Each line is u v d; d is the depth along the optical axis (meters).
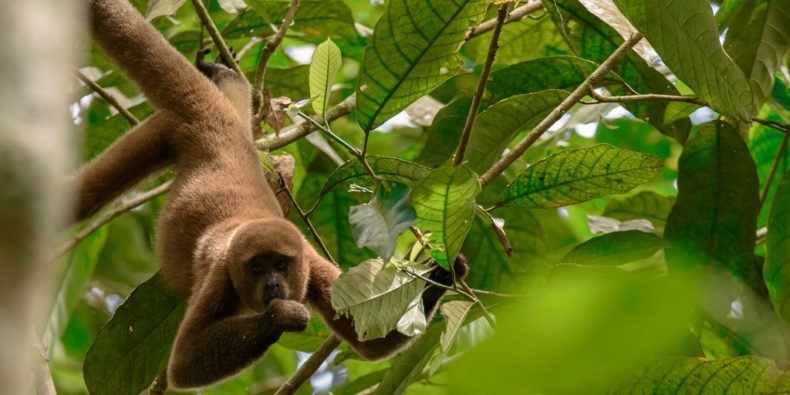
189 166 11.25
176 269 11.02
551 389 2.92
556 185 9.38
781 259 9.73
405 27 8.24
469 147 10.62
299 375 10.44
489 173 9.62
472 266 12.71
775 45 10.79
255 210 11.03
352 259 12.98
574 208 16.50
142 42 11.27
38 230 1.77
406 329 7.60
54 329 12.55
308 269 10.91
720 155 10.84
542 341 2.84
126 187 11.09
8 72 1.79
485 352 2.87
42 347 9.05
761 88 10.81
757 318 10.20
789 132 11.01
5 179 1.75
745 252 10.66
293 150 13.56
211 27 11.76
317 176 13.09
